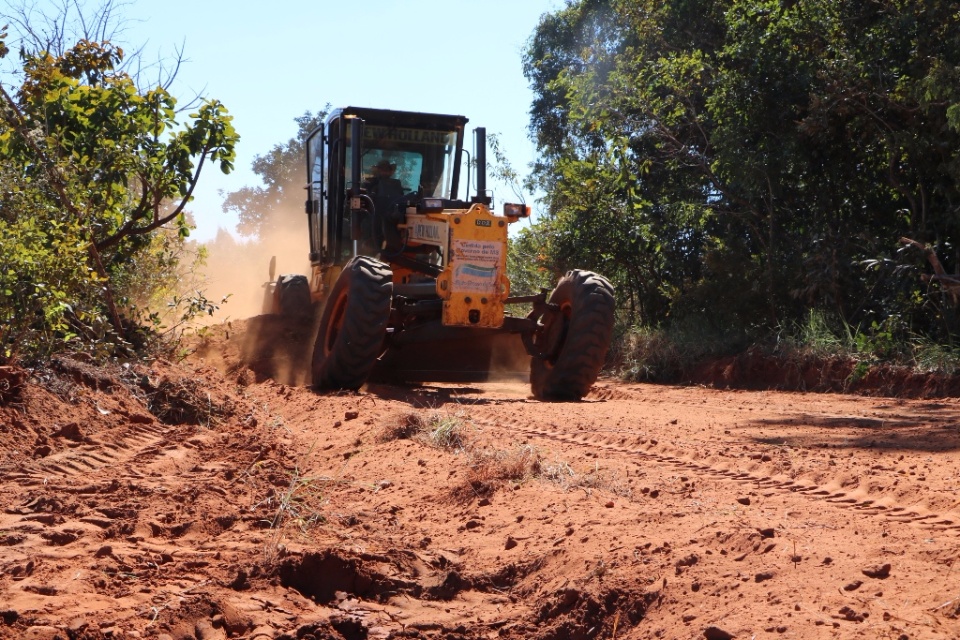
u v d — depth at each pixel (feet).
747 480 20.42
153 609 12.32
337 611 13.24
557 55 102.83
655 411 34.22
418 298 39.24
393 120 43.65
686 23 66.95
